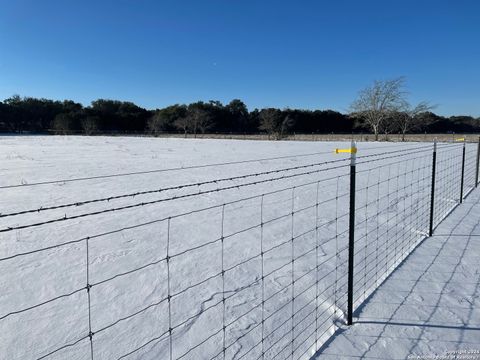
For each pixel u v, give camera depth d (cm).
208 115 5875
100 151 1967
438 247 486
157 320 302
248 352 266
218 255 440
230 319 307
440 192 836
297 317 314
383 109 4131
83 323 294
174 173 1092
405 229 561
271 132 4838
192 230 534
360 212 650
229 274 389
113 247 457
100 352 260
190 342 276
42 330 283
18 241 474
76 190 814
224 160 1487
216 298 340
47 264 402
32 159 1487
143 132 6169
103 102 7181
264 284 370
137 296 338
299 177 1030
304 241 495
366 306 336
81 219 582
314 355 266
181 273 388
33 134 5909
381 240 508
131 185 883
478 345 277
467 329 298
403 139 3612
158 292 347
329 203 712
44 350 260
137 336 280
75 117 6162
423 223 595
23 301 325
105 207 664
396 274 403
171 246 467
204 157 1625
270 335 287
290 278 386
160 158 1573
